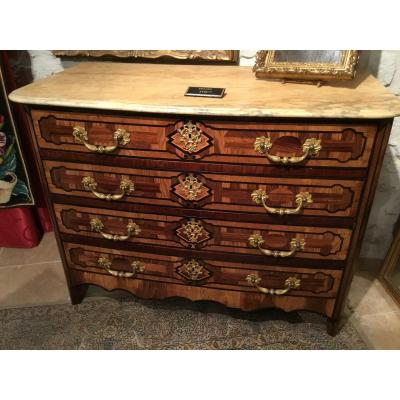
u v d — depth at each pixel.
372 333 1.25
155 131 0.92
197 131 0.90
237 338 1.23
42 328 1.28
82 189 1.07
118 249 1.16
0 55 1.33
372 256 1.65
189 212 1.03
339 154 0.88
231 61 1.29
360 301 1.39
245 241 1.05
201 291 1.18
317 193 0.94
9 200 1.56
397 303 1.38
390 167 1.42
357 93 0.95
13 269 1.57
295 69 1.02
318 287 1.09
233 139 0.90
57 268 1.57
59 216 1.15
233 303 1.18
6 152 1.48
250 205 0.98
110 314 1.33
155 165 0.97
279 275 1.09
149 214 1.06
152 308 1.36
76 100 0.91
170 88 1.02
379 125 0.83
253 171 0.93
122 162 0.99
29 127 1.01
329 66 1.00
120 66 1.30
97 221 1.11
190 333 1.26
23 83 1.52
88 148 0.97
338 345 1.20
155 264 1.16
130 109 0.88
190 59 1.30
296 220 0.99
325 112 0.81
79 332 1.26
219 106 0.86
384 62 1.24
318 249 1.02
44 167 1.06
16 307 1.38
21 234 1.67
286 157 0.90
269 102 0.88
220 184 0.97
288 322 1.29
